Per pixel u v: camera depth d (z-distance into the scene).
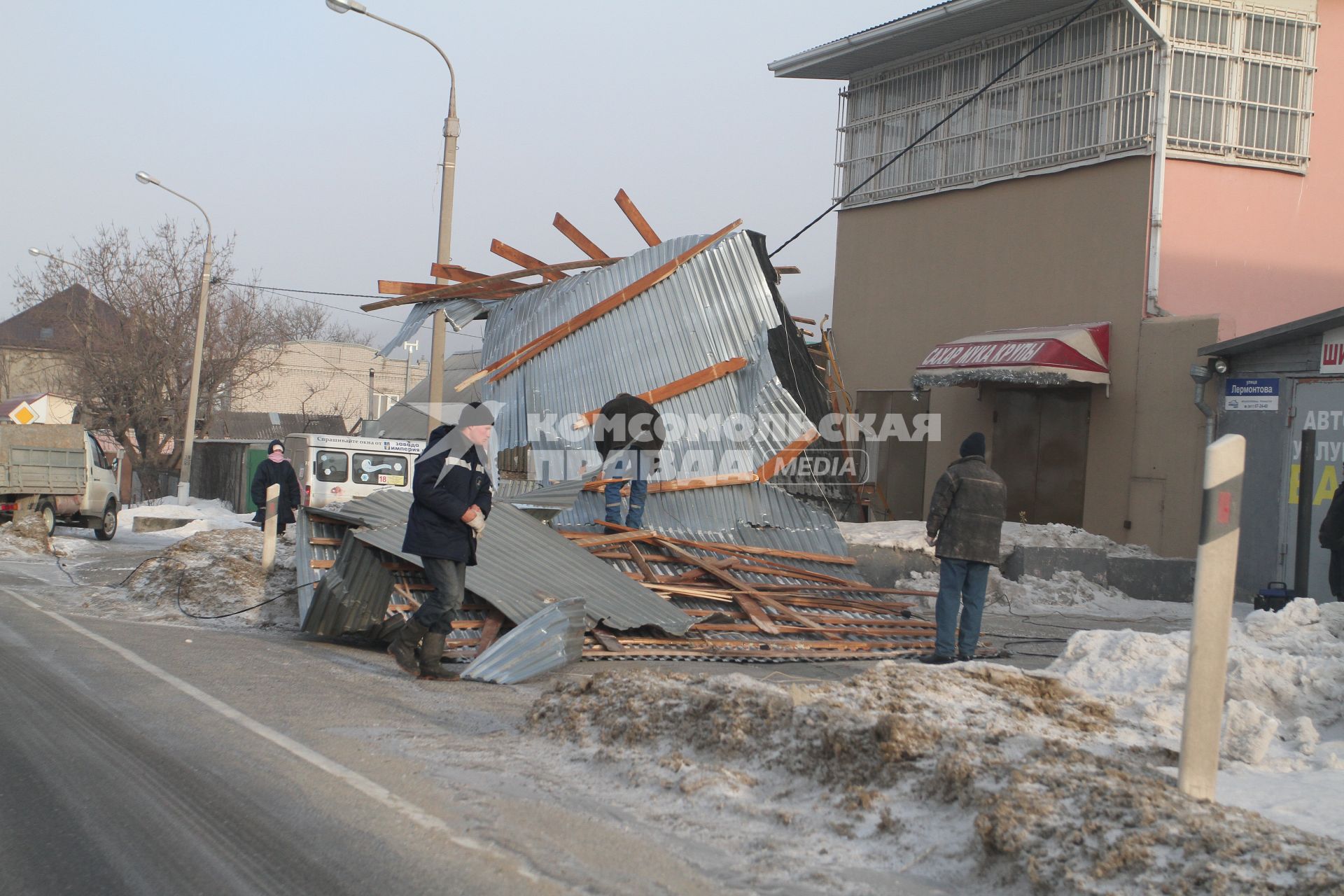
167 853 4.02
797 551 12.07
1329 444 13.20
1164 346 15.38
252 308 42.66
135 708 6.19
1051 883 3.65
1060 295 17.17
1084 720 5.73
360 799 4.68
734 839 4.33
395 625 8.69
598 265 15.22
